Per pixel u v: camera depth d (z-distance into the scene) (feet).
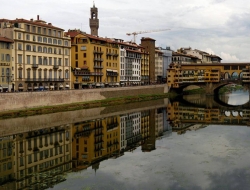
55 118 294.05
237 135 225.15
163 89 592.60
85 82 453.58
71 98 361.71
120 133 240.73
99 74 476.95
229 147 187.93
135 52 593.42
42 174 144.46
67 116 307.58
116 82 534.37
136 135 232.32
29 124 262.06
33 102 312.09
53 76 398.21
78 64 466.29
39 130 243.81
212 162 157.99
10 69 333.42
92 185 128.47
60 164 160.15
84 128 257.75
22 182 134.51
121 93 461.78
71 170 149.18
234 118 315.78
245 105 437.17
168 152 178.60
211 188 125.08
